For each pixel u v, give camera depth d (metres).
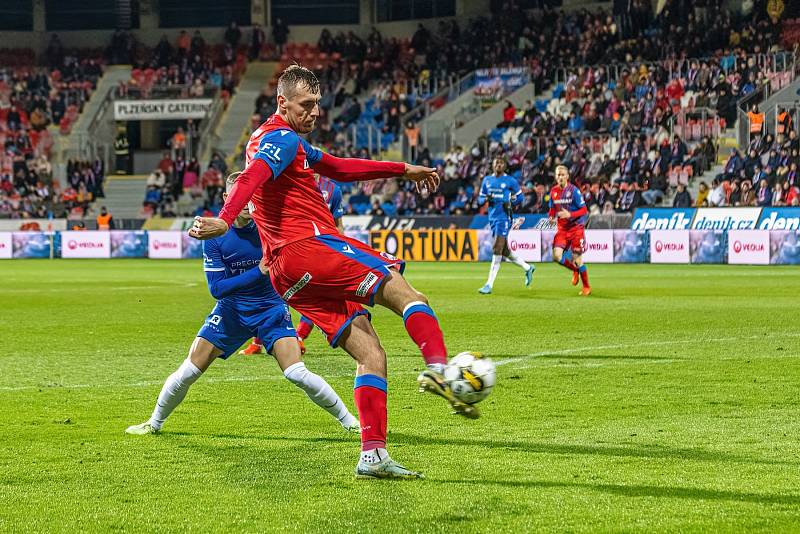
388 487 5.63
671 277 26.86
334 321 5.79
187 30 55.66
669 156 38.78
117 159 49.97
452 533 4.76
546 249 36.34
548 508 5.18
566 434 7.11
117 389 9.43
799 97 39.09
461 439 6.96
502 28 48.59
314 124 5.88
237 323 7.09
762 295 20.50
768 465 6.08
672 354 11.55
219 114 49.59
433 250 38.00
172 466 6.22
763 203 35.59
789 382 9.43
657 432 7.14
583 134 41.31
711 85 41.09
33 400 8.81
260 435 7.21
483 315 16.56
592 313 16.81
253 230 7.09
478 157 42.22
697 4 44.00
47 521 5.04
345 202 43.09
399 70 50.31
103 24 56.03
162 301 20.27
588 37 46.03
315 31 54.78
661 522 4.92
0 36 55.19
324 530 4.83
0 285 25.28
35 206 47.16
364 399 5.76
